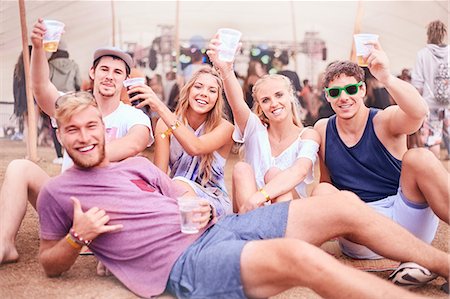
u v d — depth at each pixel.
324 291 1.66
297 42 7.50
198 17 7.29
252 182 2.51
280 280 1.73
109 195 2.01
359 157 2.62
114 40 6.83
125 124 2.70
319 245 2.08
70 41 6.55
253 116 2.75
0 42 5.98
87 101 2.00
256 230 2.02
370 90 6.13
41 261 2.06
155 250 1.96
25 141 5.83
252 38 7.46
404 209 2.39
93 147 2.02
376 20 7.02
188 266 1.89
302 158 2.55
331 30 7.49
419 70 5.17
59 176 2.05
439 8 6.66
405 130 2.47
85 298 1.95
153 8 7.11
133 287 1.97
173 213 2.02
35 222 3.07
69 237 1.92
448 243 2.78
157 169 2.26
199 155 2.75
